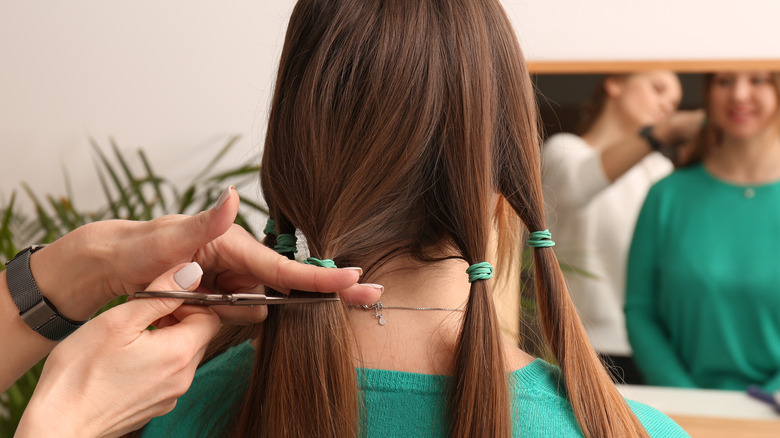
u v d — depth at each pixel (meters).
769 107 1.70
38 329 0.51
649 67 1.73
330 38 0.48
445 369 0.48
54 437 0.39
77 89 1.94
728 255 1.70
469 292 0.49
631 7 1.77
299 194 0.49
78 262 0.49
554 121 1.75
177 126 1.91
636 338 1.73
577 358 0.53
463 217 0.48
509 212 0.66
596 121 1.74
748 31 1.74
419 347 0.49
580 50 1.78
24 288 0.51
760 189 1.70
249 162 1.90
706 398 1.71
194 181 1.90
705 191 1.71
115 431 0.43
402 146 0.47
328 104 0.48
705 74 1.72
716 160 1.71
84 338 0.42
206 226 0.44
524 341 1.03
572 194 1.75
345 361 0.47
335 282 0.44
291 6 1.90
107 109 1.93
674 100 1.73
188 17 1.92
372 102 0.47
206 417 0.53
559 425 0.49
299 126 0.49
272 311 0.50
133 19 1.93
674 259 1.72
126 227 0.49
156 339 0.43
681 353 1.72
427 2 0.49
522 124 0.52
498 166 0.52
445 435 0.47
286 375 0.47
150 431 0.55
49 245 0.51
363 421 0.47
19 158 1.94
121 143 1.92
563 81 1.76
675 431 0.57
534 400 0.50
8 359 0.52
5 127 1.94
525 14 1.79
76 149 1.93
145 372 0.42
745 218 1.70
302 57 0.50
